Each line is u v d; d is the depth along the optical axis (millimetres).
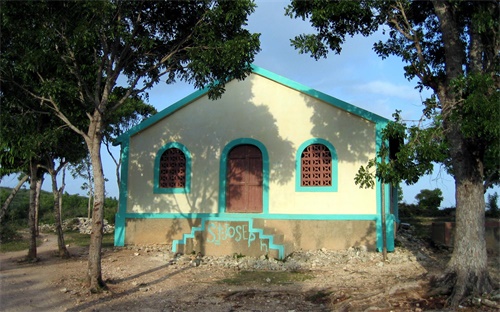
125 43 10102
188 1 10062
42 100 10234
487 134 7137
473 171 8422
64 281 10211
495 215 21984
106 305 8383
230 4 9852
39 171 14820
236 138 15078
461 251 8320
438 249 15109
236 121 15164
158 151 15688
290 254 13266
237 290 9484
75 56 9953
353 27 10148
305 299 8766
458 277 8188
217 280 10531
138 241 15430
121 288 9695
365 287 9383
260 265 12062
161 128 15805
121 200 15711
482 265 8172
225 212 14867
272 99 14914
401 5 9625
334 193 13930
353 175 13828
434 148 7301
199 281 10430
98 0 8633
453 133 8484
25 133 10203
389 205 14023
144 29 10672
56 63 9391
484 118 6730
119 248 15070
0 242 19281
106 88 9914
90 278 9359
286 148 14547
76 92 9797
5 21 9000
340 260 12516
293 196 14258
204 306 8344
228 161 15172
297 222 14086
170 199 15391
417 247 14812
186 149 15477
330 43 10312
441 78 9344
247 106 15125
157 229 15344
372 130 13836
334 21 9984
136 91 10555
